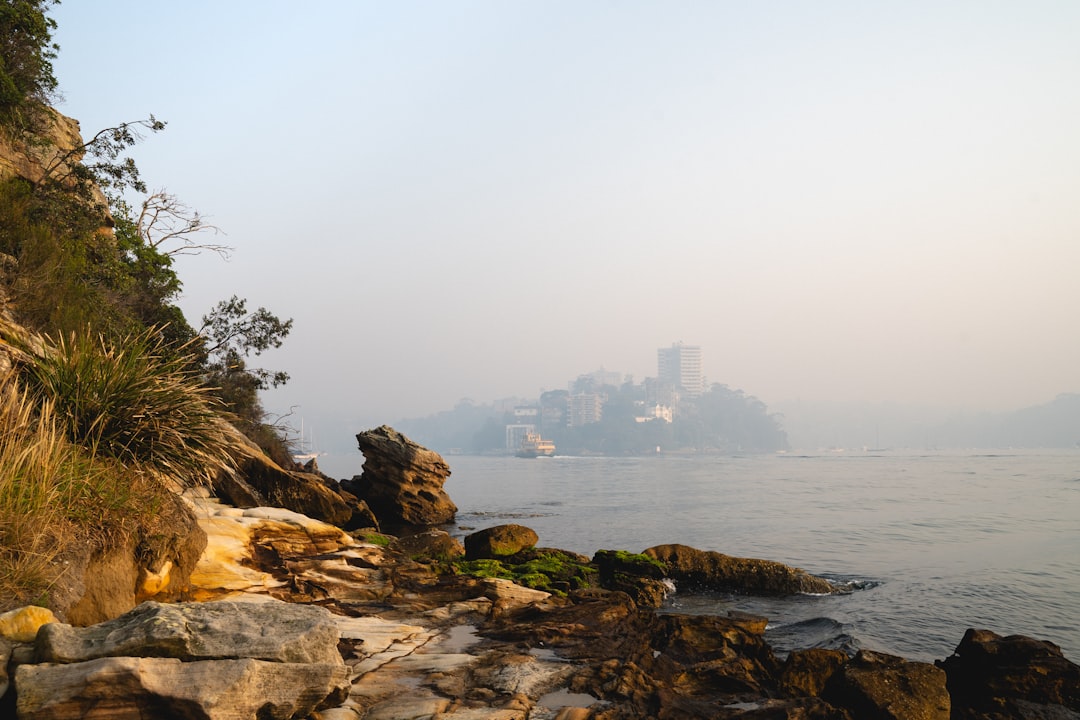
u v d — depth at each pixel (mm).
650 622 11305
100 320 17891
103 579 7566
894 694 8328
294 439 42969
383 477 40406
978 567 28125
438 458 41312
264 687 5449
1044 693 9953
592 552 31625
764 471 136375
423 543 22781
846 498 66375
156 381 9516
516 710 6859
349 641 9086
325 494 27297
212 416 9922
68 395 8773
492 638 9797
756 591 20953
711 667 8938
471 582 13281
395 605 11672
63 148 28672
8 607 6145
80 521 7508
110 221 32250
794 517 47906
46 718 4957
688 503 60219
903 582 24109
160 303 31297
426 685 7562
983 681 10250
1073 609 20719
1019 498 66438
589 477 117375
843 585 22219
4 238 17344
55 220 23750
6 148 25578
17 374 8695
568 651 9242
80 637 5578
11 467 7055
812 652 10055
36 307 15164
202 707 5066
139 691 5074
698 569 21359
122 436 8914
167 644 5477
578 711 7027
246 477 26344
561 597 12969
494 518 45125
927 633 17656
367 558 14164
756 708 7742
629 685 7879
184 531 9477
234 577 11633
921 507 56500
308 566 12953
